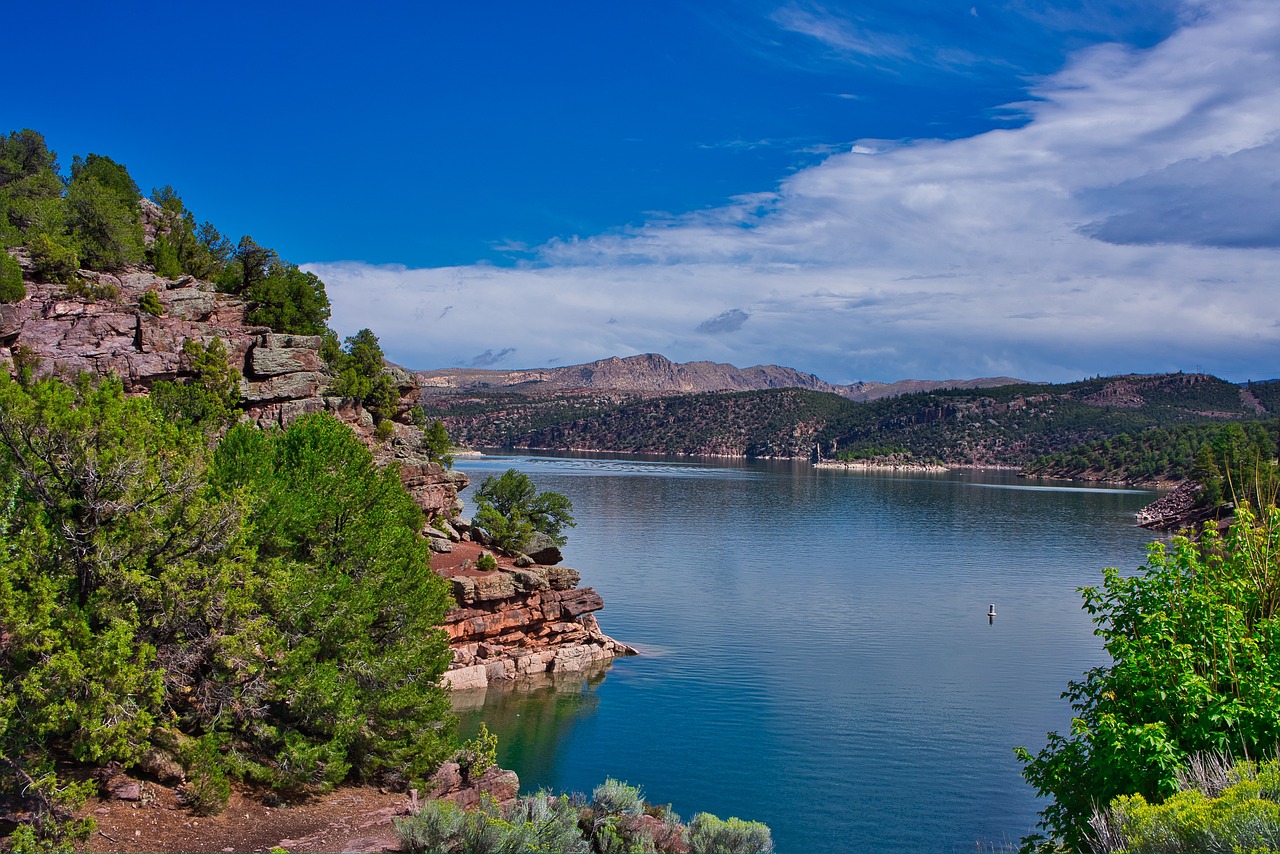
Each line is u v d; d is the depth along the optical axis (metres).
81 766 25.41
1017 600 108.31
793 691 69.25
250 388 72.38
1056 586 118.44
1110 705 21.31
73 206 84.00
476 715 62.38
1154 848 15.94
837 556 144.00
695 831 25.66
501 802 30.94
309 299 93.06
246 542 31.73
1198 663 20.53
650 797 49.44
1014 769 54.31
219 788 26.06
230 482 34.84
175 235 96.25
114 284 77.75
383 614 37.34
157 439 29.44
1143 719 20.64
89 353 65.19
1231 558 21.55
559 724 60.94
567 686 69.69
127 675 24.05
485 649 71.19
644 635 86.75
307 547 36.34
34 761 22.91
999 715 64.44
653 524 183.62
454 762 34.41
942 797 50.09
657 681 71.31
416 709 35.72
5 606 22.66
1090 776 21.28
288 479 37.12
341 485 37.69
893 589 114.69
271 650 29.81
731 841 25.19
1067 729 61.53
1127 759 19.56
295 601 32.47
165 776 26.25
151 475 27.59
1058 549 156.50
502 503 90.56
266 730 29.89
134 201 109.62
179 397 62.41
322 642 33.44
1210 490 189.38
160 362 66.94
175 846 23.25
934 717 63.72
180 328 71.56
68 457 25.88
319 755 29.97
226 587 28.14
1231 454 184.38
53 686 23.00
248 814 26.59
